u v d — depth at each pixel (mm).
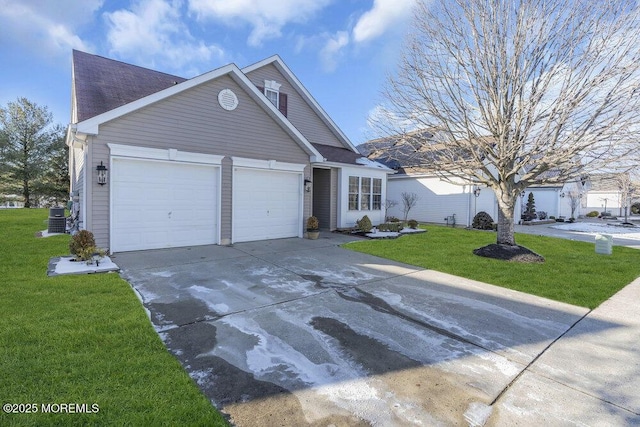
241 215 10047
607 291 5898
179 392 2613
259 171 10422
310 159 11766
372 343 3717
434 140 9609
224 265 7184
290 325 4152
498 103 8047
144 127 8078
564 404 2680
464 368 3219
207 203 9336
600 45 7148
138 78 11500
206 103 9102
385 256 8773
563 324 4418
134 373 2836
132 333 3613
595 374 3156
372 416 2463
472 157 9305
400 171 21047
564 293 5754
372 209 15008
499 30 7871
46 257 7199
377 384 2895
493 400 2709
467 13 8109
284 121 10523
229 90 9539
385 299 5301
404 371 3131
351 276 6645
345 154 14852
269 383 2859
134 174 8070
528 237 13516
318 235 11820
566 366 3303
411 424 2389
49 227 10789
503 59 7820
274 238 10953
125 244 8031
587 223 24469
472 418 2475
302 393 2729
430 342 3787
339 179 13562
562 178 8297
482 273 7070
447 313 4742
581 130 7426
